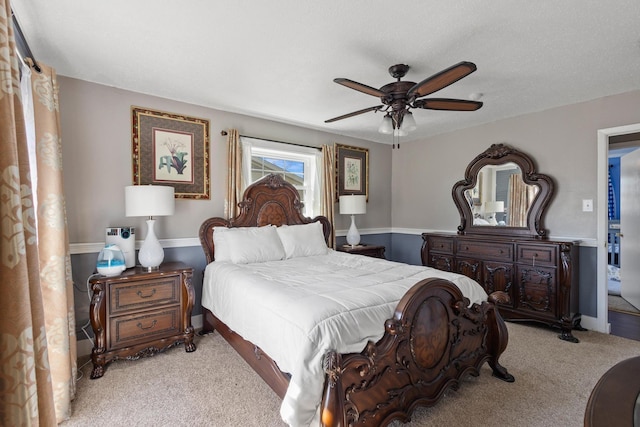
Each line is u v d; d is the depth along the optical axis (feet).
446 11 5.77
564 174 11.02
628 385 2.75
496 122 12.80
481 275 11.82
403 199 16.76
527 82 8.99
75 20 6.02
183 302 8.90
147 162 9.95
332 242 13.92
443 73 5.72
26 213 3.00
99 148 9.16
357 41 6.81
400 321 5.22
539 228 11.49
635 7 5.59
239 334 7.30
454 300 6.29
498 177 12.63
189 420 5.89
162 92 9.82
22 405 2.59
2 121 2.62
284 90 9.65
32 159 6.04
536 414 6.00
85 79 8.86
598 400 2.56
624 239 13.76
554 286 9.93
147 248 8.75
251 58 7.61
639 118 9.48
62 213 6.48
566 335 9.58
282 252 10.85
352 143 15.53
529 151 11.84
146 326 8.27
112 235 8.77
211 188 11.23
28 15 5.82
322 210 13.91
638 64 7.86
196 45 7.01
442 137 14.88
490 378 7.33
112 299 7.80
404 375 5.48
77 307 8.80
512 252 10.96
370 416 5.04
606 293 10.22
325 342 4.81
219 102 10.71
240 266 9.25
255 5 5.61
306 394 4.53
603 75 8.53
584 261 10.61
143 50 7.23
